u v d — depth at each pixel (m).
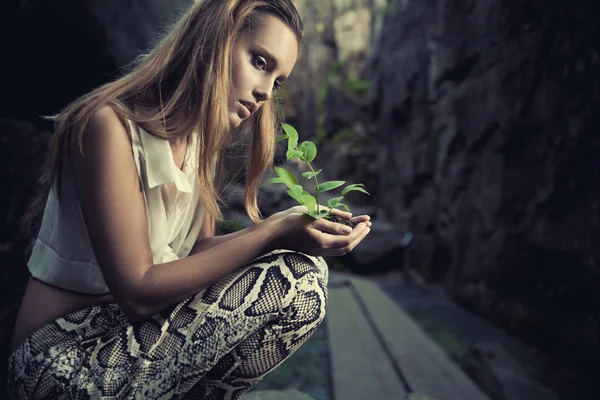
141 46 3.32
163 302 1.09
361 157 9.39
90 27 2.91
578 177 3.54
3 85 2.65
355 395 2.40
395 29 8.25
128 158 1.10
